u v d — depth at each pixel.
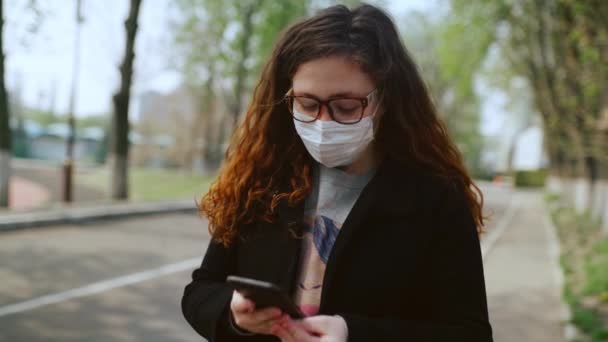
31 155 44.75
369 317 1.24
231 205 1.43
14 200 16.61
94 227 10.70
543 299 6.28
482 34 16.17
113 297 5.96
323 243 1.33
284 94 1.46
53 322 5.04
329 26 1.27
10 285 6.17
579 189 17.25
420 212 1.28
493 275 7.68
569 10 9.25
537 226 14.66
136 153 47.28
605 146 9.16
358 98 1.25
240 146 1.50
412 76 1.40
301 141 1.46
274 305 1.07
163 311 5.57
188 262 7.98
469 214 1.32
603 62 7.48
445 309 1.23
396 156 1.39
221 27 22.22
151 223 11.83
